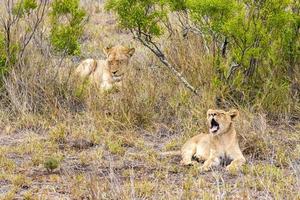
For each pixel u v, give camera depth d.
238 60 14.79
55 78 15.28
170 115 14.66
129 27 14.80
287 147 13.12
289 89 15.28
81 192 10.66
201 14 14.36
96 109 14.62
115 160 12.52
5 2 16.69
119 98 14.67
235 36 14.50
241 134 13.30
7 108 14.64
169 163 12.43
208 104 14.38
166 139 13.82
